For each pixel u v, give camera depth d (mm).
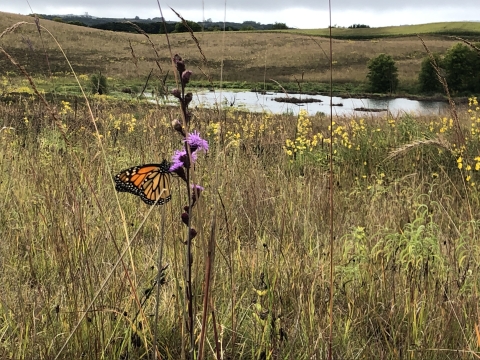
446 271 3334
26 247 3402
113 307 2533
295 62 49094
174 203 2947
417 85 38562
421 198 5277
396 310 3074
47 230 3488
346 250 3674
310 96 33719
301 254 3502
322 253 3766
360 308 3039
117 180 1979
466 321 2863
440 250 3635
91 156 4922
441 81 3012
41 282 3004
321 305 2846
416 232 3611
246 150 6332
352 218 4770
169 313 2781
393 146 7516
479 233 3883
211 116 4262
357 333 2914
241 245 3803
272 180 5395
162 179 1924
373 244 3932
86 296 2650
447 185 6004
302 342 2672
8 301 2750
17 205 4031
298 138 7457
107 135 6234
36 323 2633
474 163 6543
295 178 5730
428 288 3186
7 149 5289
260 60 50125
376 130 8281
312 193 5203
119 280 2820
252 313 2869
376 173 6738
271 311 2631
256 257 3438
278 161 6562
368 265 3467
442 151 6555
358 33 79000
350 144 7559
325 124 11906
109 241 3266
